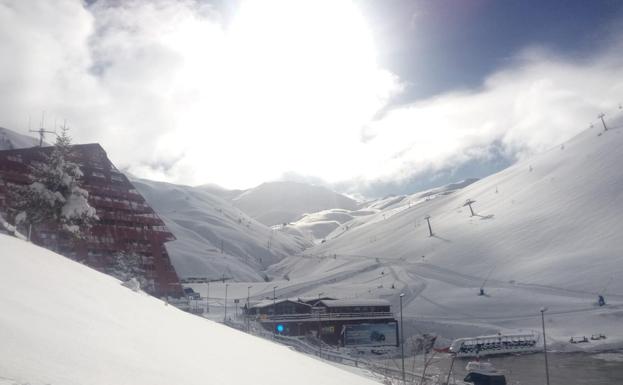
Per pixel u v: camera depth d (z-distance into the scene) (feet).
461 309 463.01
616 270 491.31
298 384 35.88
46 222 131.34
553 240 637.71
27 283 34.63
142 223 396.37
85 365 19.63
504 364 283.38
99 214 379.14
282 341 286.05
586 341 338.54
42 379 15.97
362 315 379.96
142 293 78.79
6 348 17.85
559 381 231.71
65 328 25.17
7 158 324.19
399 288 578.66
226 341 49.80
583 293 460.96
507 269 591.78
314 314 373.81
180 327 46.91
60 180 131.64
